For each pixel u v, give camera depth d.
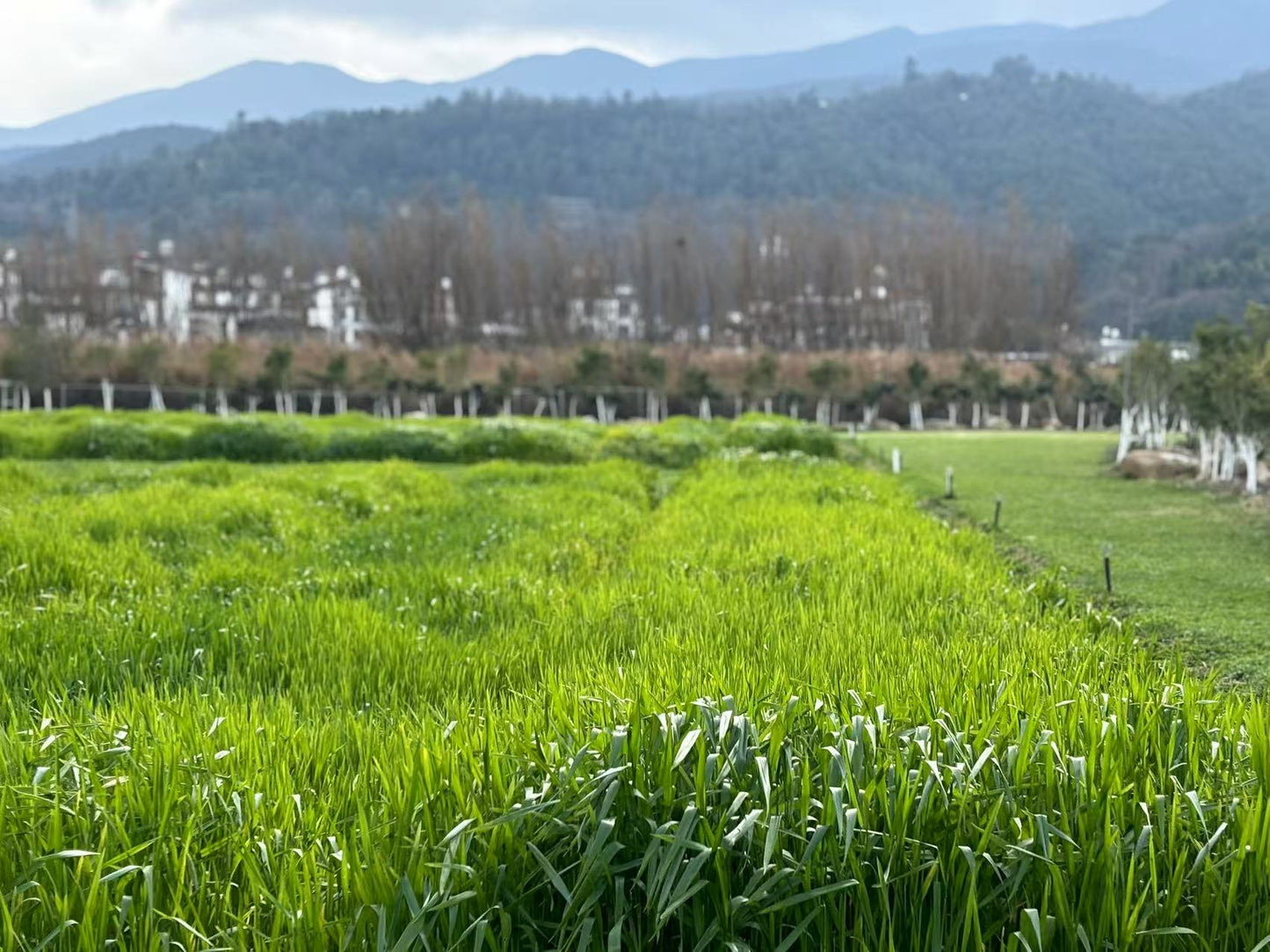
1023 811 3.14
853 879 2.94
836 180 181.38
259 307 86.88
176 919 2.79
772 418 34.69
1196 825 3.12
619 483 16.23
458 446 23.23
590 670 5.00
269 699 4.87
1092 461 24.31
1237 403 16.72
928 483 18.72
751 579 7.95
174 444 23.22
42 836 3.11
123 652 5.73
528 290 79.12
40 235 79.94
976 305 78.81
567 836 3.09
